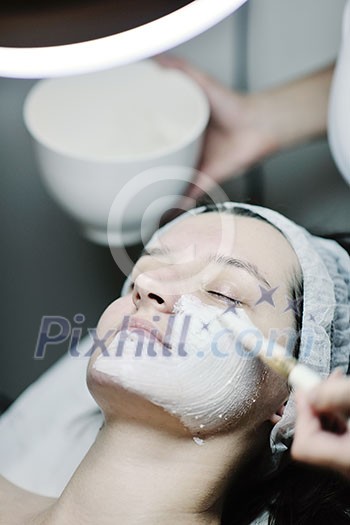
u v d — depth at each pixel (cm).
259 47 140
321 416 62
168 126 126
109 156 115
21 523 92
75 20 55
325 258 94
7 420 113
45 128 125
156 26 63
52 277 136
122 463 81
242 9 136
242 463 85
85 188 116
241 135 137
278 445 87
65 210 125
